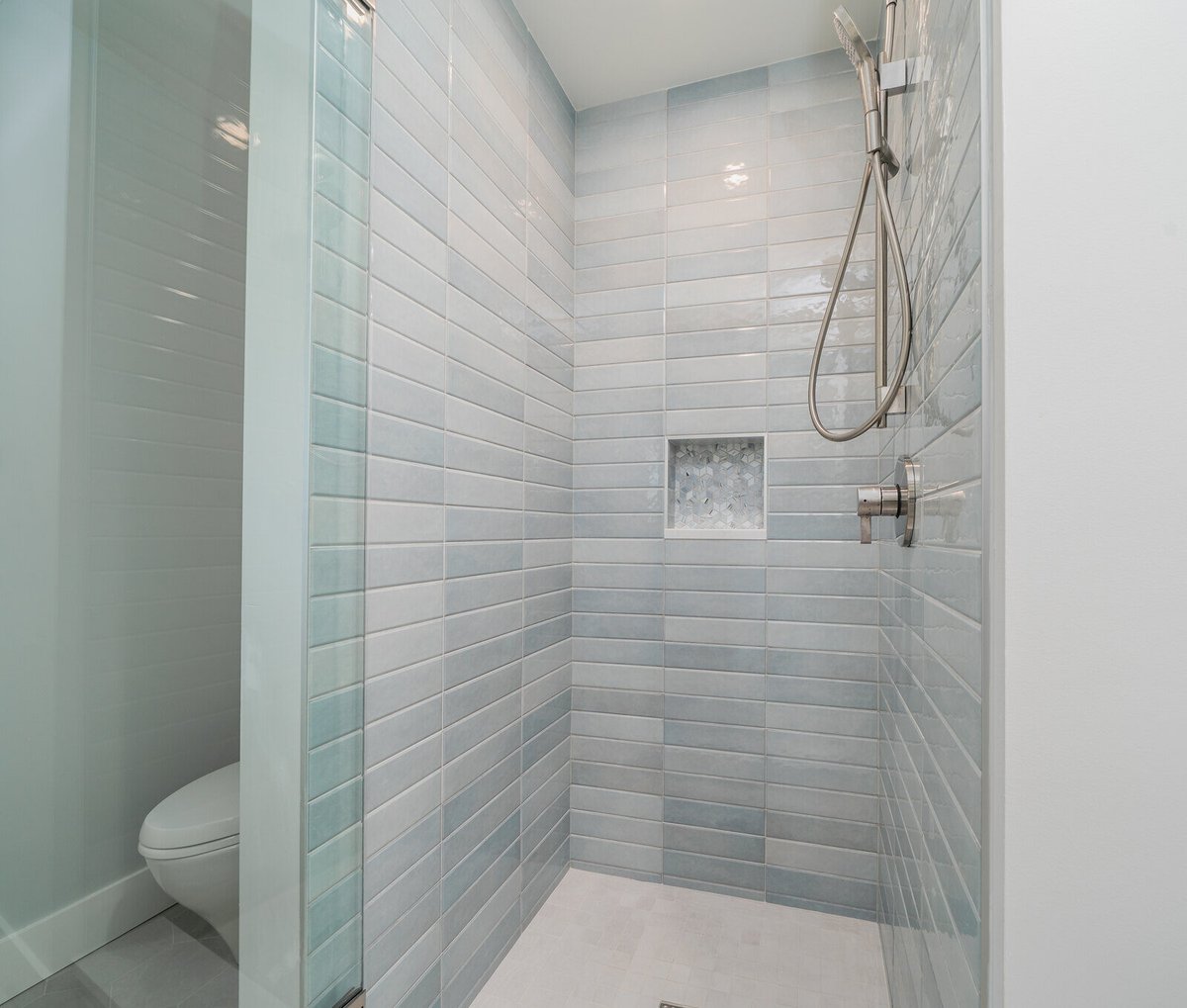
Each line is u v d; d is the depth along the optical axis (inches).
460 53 62.1
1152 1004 23.0
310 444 43.9
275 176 41.8
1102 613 23.5
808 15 74.5
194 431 37.4
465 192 62.6
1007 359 24.3
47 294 31.3
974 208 27.7
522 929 73.2
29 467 30.7
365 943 48.3
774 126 82.4
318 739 44.4
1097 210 23.8
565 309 86.2
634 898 80.3
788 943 71.4
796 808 79.0
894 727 60.3
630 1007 61.5
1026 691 24.1
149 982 34.9
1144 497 23.3
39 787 30.9
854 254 78.7
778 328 81.2
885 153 46.9
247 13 40.2
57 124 31.7
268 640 41.3
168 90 36.2
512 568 71.8
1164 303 23.3
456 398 61.0
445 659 58.8
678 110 86.3
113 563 33.8
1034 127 24.3
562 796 84.5
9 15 30.1
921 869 42.9
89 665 32.8
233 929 39.0
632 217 87.4
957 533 31.2
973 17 28.0
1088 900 23.5
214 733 38.3
